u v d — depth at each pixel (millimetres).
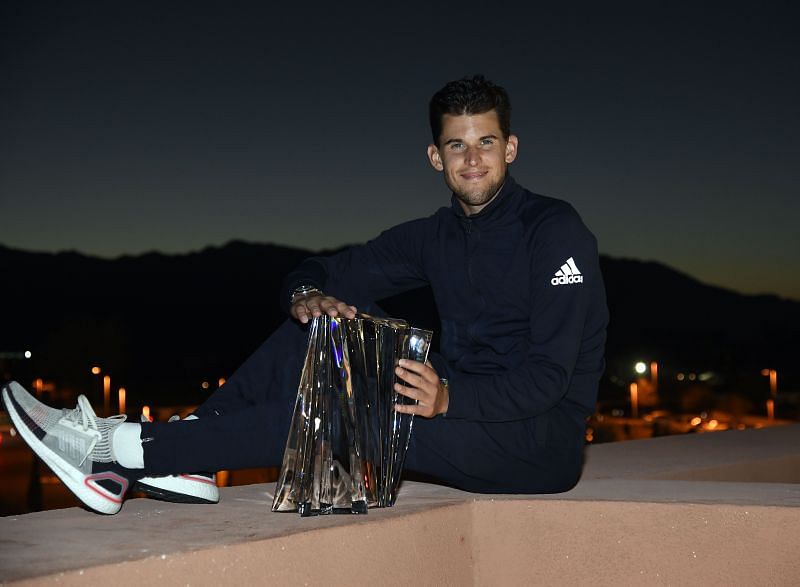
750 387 108625
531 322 2068
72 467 1825
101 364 104312
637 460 3084
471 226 2180
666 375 126062
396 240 2365
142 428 1877
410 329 1992
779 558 1881
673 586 1952
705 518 1935
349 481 1918
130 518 1856
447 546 2004
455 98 2125
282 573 1654
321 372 1923
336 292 2406
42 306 183000
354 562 1780
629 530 1989
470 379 2008
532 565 2059
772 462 3191
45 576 1383
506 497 2105
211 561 1565
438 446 2027
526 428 2055
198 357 139750
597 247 2115
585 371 2146
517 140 2236
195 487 1976
